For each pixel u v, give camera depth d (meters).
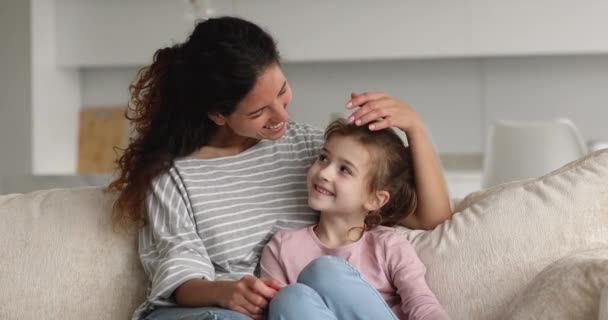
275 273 1.84
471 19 4.54
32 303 1.78
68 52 4.90
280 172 1.95
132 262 1.86
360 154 1.83
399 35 4.60
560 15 4.46
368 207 1.87
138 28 4.83
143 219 1.86
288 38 4.69
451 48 4.57
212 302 1.62
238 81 1.74
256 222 1.88
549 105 4.84
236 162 1.91
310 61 4.84
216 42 1.78
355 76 5.00
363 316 1.59
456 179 4.49
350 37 4.64
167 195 1.82
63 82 5.03
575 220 1.74
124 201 1.83
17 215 1.88
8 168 4.81
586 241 1.72
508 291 1.70
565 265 1.57
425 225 1.92
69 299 1.80
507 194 1.84
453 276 1.76
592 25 4.44
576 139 3.83
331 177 1.84
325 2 4.65
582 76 4.80
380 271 1.81
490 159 3.97
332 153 1.85
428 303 1.70
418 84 4.95
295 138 2.01
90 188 1.96
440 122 4.94
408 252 1.81
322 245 1.86
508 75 4.87
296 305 1.51
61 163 5.02
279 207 1.92
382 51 4.62
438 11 4.57
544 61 4.83
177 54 1.88
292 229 1.91
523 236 1.75
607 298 1.38
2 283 1.79
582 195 1.77
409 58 4.72
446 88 4.93
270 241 1.89
